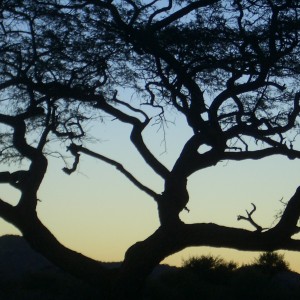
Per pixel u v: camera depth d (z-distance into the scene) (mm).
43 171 32844
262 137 32531
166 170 32156
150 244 31734
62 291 49094
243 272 53188
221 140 32125
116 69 34125
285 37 32156
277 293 50938
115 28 32344
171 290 49188
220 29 32219
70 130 34469
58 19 32812
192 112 32375
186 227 31750
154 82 33656
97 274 32281
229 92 32312
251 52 32938
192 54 32625
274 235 31562
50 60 33188
